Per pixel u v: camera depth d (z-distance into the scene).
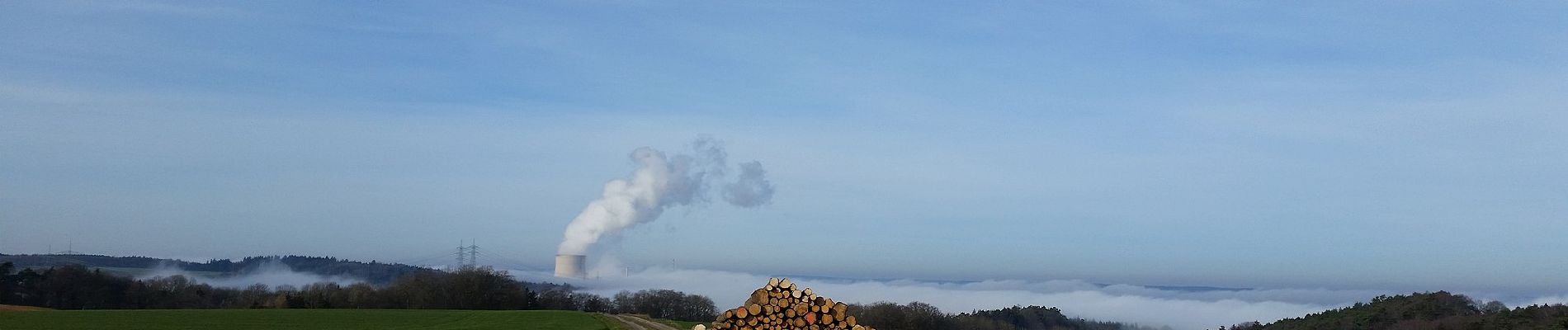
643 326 74.62
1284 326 122.75
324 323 75.12
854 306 121.62
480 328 67.81
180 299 127.19
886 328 118.19
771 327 27.88
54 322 72.06
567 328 66.38
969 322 128.75
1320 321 116.31
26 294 117.31
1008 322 135.62
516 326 68.88
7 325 68.44
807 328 27.83
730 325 27.92
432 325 72.00
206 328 68.31
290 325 71.94
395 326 71.06
